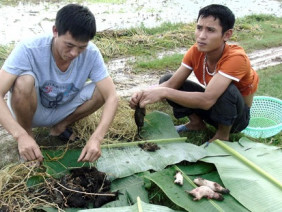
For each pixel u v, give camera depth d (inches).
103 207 100.9
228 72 122.2
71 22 94.0
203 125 149.0
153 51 252.7
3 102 102.7
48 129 140.9
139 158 118.7
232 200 104.3
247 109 137.9
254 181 107.9
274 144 144.0
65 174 111.0
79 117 130.6
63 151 123.0
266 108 168.2
